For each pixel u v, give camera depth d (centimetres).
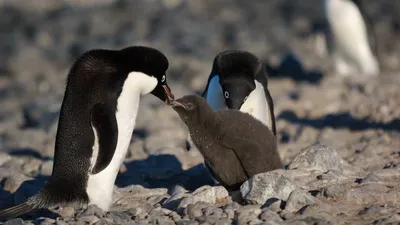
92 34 4666
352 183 1035
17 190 1157
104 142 989
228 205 943
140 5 5188
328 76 2664
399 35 4403
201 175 1270
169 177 1269
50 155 1653
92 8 5291
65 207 993
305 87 2377
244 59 1221
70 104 1012
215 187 991
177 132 1820
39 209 1016
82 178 999
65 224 920
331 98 2206
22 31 4753
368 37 2892
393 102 2012
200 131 1005
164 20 4797
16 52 4041
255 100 1208
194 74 3303
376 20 4653
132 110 1034
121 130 1019
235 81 1184
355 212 911
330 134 1619
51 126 2156
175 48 4041
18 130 2145
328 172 1074
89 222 927
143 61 1032
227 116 1013
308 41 4291
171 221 905
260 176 961
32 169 1412
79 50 4109
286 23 4838
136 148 1527
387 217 879
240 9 5269
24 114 2350
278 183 951
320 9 5056
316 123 1855
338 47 2923
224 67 1209
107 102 1007
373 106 1969
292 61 2952
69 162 1000
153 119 2059
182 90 2648
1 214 980
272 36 4453
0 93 3203
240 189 978
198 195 978
